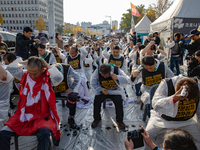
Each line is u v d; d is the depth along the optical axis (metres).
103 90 3.26
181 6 7.62
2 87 2.70
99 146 2.74
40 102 2.30
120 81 3.18
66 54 6.22
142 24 18.00
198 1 7.65
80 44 6.55
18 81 4.07
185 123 2.16
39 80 2.28
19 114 2.29
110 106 4.27
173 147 1.20
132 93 5.29
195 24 7.46
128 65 8.20
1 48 4.25
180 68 6.88
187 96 1.84
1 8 91.88
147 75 3.37
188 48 5.19
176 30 7.58
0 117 2.63
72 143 2.82
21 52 5.25
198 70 3.61
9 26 93.50
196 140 2.20
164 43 8.58
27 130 2.17
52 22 10.07
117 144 2.80
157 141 2.33
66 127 3.31
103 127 3.32
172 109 1.99
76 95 3.13
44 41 5.52
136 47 5.68
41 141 1.99
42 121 2.22
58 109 4.11
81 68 4.98
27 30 5.06
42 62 2.23
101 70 3.01
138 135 1.65
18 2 90.50
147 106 3.29
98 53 8.70
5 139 2.04
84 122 3.52
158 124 2.25
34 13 90.81
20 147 2.71
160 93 2.20
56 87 3.27
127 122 3.52
